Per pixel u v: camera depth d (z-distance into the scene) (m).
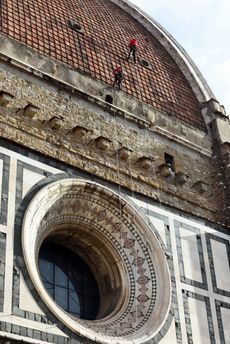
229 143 42.31
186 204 38.44
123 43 45.09
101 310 33.00
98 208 33.69
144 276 33.16
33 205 30.19
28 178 31.16
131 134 38.50
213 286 35.12
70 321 28.22
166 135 40.41
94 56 41.09
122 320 31.30
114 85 40.12
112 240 33.81
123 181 36.00
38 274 28.91
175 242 35.16
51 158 32.53
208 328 33.34
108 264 33.84
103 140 35.94
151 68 45.09
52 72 37.19
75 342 27.88
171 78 45.91
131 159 37.28
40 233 31.38
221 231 37.91
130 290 32.78
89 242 34.12
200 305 33.91
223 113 44.94
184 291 33.72
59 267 33.34
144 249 33.78
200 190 39.56
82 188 32.94
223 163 41.88
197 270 35.06
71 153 34.78
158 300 32.31
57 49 38.94
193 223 36.78
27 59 36.44
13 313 26.95
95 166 35.34
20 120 33.81
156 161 38.69
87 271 34.31
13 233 29.03
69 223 33.38
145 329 30.81
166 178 38.38
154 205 35.62
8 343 26.11
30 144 33.38
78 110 36.84
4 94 33.38
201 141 42.41
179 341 31.64
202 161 41.56
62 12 42.44
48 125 34.78
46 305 27.95
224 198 40.31
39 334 27.11
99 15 46.59
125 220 34.09
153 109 41.09
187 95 45.47
